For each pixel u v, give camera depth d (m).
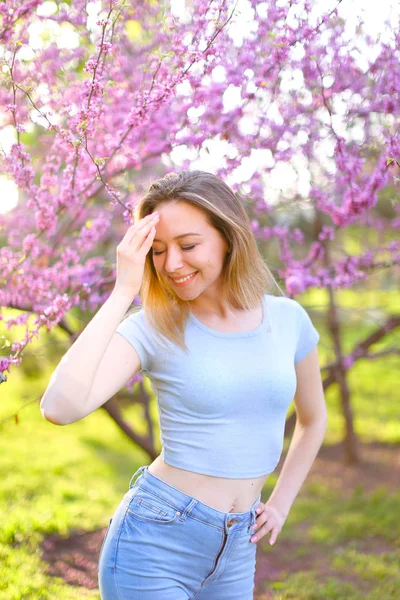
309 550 4.23
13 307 3.09
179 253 1.72
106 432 7.44
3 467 5.71
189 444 1.74
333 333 5.71
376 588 3.55
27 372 9.25
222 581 1.83
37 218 2.89
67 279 3.27
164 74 2.74
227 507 1.76
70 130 2.50
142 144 3.25
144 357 1.77
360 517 4.73
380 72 2.75
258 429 1.77
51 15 2.92
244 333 1.80
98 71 2.37
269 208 3.52
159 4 2.93
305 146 3.14
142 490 1.77
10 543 3.89
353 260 3.41
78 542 4.12
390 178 3.03
